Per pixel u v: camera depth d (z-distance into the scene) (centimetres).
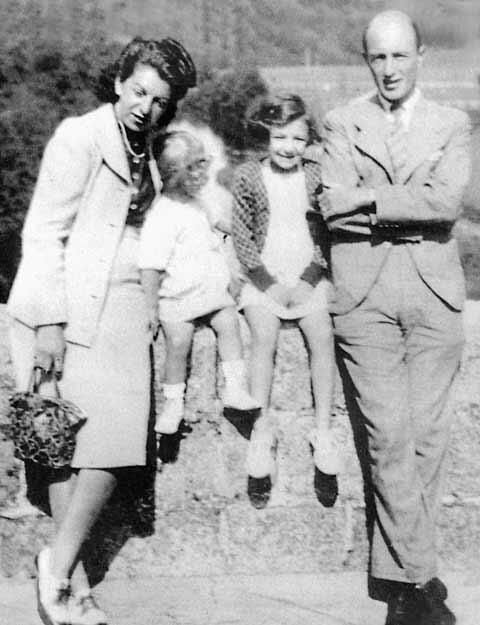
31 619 391
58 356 373
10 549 416
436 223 380
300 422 417
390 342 388
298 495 421
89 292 375
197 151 390
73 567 381
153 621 390
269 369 408
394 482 387
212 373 414
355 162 386
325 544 423
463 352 419
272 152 398
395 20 378
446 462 404
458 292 389
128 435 377
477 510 424
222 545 421
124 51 378
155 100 371
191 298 398
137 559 420
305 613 397
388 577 392
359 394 392
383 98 386
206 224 401
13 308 373
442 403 393
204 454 418
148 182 388
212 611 397
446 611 393
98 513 382
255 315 405
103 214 377
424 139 382
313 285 404
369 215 381
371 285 386
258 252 404
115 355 377
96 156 373
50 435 369
